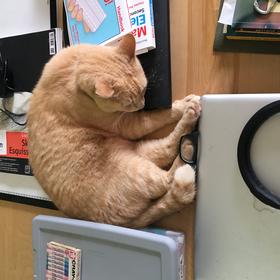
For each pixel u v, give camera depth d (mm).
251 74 728
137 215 755
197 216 713
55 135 770
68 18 870
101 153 758
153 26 762
